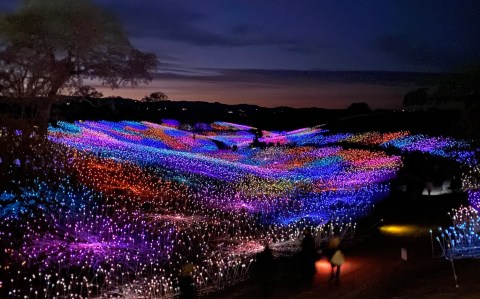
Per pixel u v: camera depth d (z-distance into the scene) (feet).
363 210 74.69
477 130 82.74
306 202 82.12
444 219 64.75
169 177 94.89
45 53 99.81
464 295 34.91
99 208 67.77
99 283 44.24
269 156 148.05
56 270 46.21
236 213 73.10
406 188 89.76
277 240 58.13
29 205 61.26
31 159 75.05
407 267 44.98
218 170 107.55
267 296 39.91
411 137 148.66
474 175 94.53
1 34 96.63
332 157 137.18
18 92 97.40
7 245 50.19
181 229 62.80
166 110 225.35
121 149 114.32
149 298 41.27
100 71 105.60
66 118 146.20
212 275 46.75
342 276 43.88
